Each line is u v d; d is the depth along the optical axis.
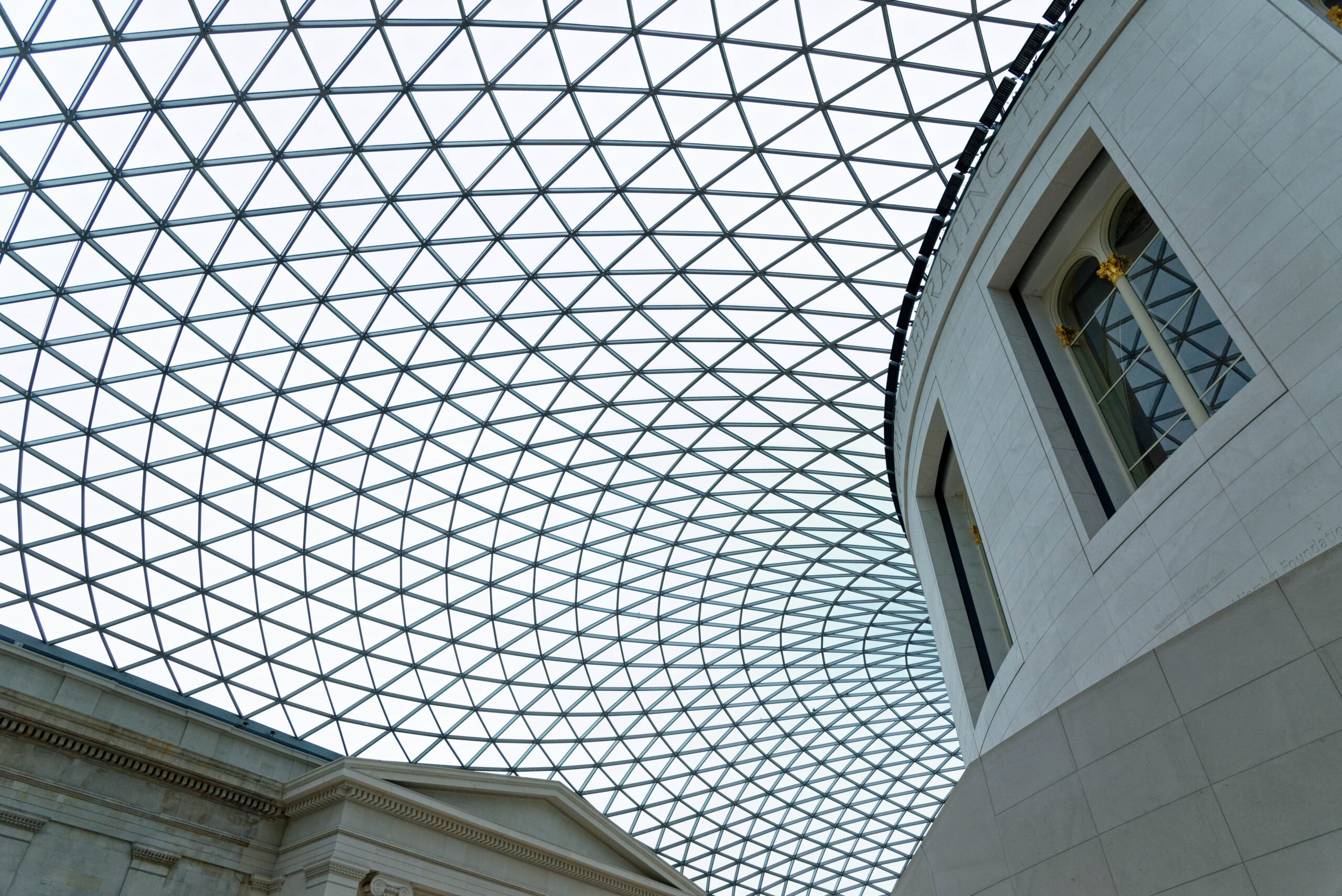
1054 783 6.71
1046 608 11.97
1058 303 13.70
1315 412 7.69
